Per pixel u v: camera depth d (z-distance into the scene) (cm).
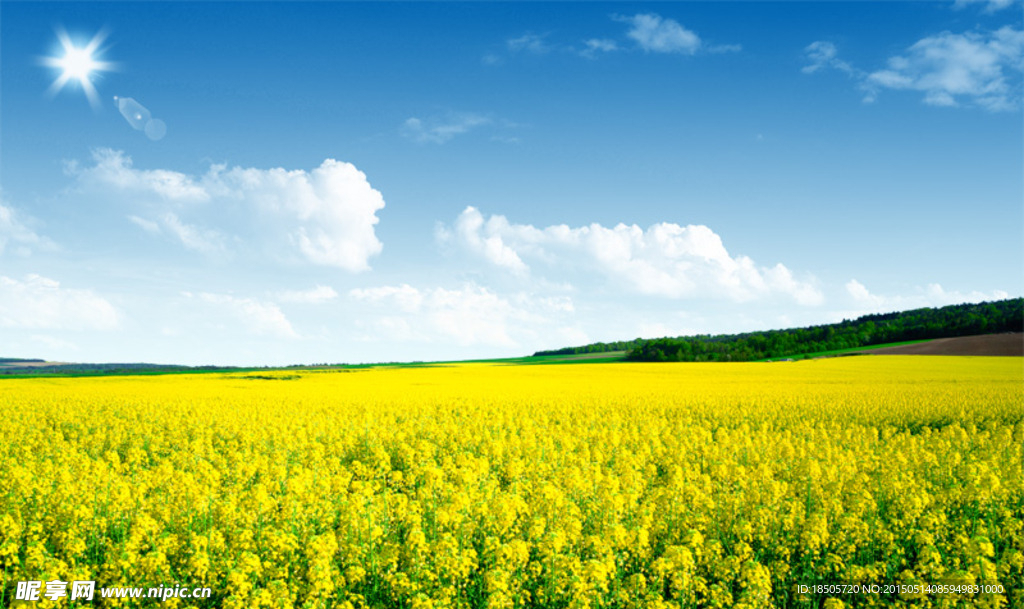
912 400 3241
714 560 906
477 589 883
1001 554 1022
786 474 1454
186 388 4434
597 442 1928
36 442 1955
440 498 1248
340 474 1473
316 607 800
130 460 1719
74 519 1031
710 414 2842
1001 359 7488
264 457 1606
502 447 1766
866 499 1130
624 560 959
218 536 943
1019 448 1761
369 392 4003
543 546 882
